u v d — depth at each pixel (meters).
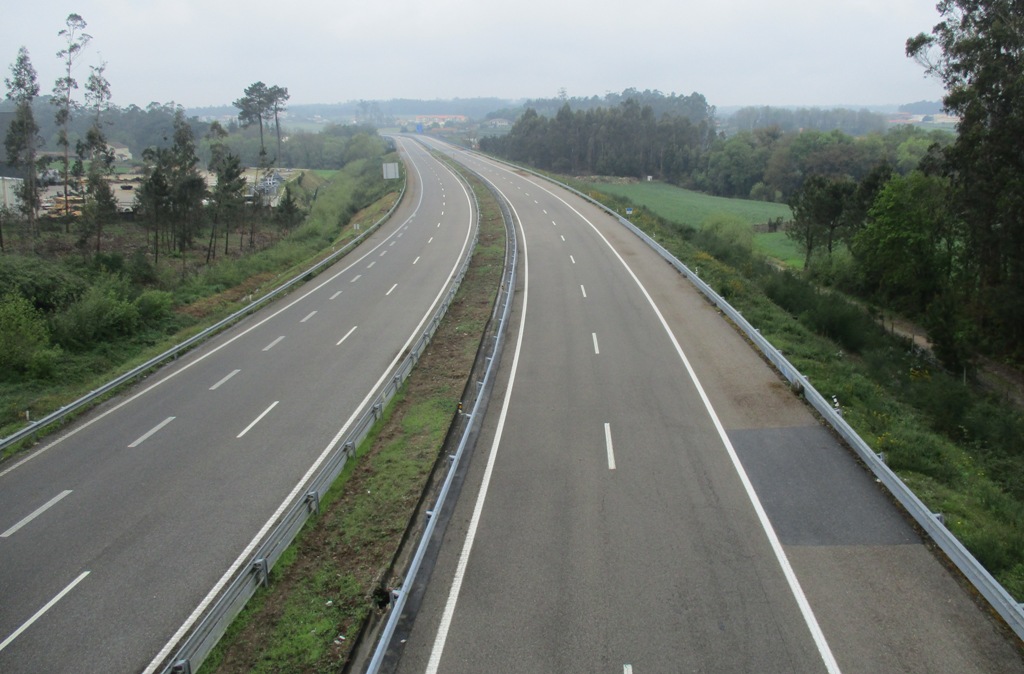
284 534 12.69
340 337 26.50
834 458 15.43
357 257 42.97
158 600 11.60
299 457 16.72
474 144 192.50
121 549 13.03
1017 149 29.27
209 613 10.20
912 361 26.97
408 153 131.00
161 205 46.12
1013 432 18.62
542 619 10.59
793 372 19.55
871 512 13.20
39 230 50.69
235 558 12.74
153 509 14.45
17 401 21.00
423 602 11.15
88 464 16.59
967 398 20.45
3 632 10.82
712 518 13.17
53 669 10.07
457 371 22.16
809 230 50.66
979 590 10.76
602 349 23.64
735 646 9.82
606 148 142.00
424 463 15.98
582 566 11.86
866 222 43.25
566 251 41.28
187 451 17.17
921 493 13.84
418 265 39.72
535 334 25.77
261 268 41.59
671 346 23.67
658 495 14.10
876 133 124.00
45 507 14.61
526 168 92.31
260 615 11.30
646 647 9.88
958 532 12.30
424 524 13.61
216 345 26.09
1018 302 28.92
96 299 27.30
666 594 11.02
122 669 10.10
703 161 132.25
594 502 13.95
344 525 13.71
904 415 19.05
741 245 53.38
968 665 9.38
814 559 11.78
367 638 10.69
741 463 15.32
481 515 13.66
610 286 32.50
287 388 21.34
